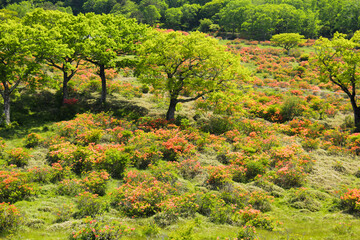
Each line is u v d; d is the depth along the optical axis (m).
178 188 12.42
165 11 115.06
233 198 11.64
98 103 25.48
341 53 22.30
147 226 9.42
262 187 13.02
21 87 25.58
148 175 13.20
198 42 21.94
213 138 18.45
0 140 16.31
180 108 25.55
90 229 8.27
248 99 23.95
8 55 18.41
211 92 21.98
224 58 21.70
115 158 13.80
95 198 10.79
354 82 21.83
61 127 18.16
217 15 111.00
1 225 8.74
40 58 20.09
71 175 12.97
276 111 24.16
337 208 11.08
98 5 132.50
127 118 22.25
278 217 10.59
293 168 13.99
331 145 18.16
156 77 23.30
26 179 11.77
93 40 23.48
